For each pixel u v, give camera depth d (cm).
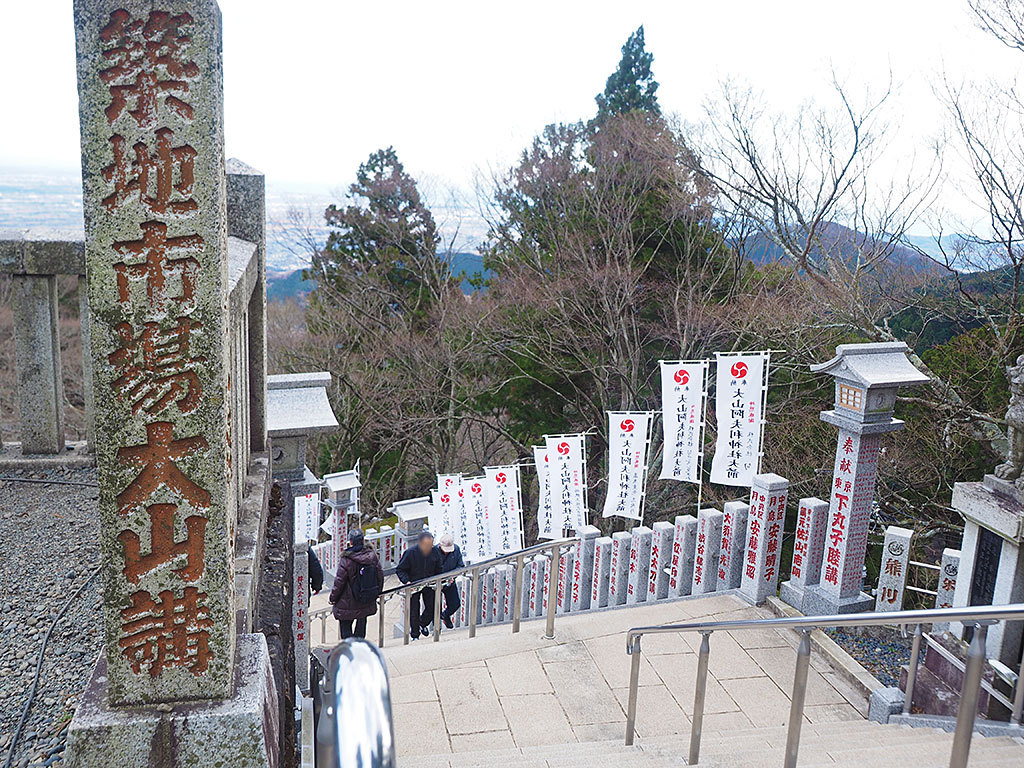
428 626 877
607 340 1538
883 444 1105
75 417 1678
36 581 354
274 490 459
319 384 620
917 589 728
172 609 199
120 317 185
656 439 1495
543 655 566
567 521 991
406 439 1759
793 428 1208
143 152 180
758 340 1305
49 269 478
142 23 176
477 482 1054
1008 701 417
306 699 262
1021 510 455
